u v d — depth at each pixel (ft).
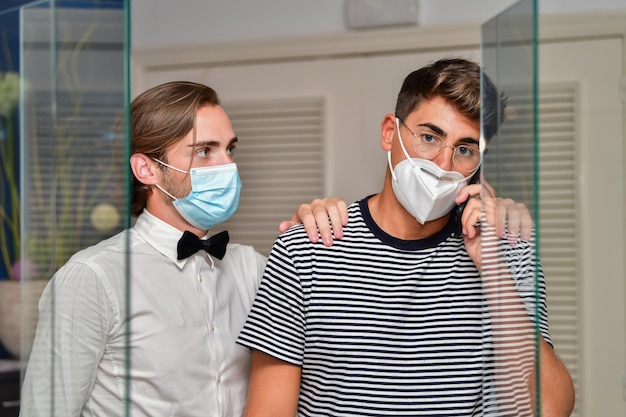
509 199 3.35
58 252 3.16
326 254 4.20
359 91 8.69
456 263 4.23
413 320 4.13
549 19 4.91
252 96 9.00
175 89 4.79
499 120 3.43
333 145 8.77
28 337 3.21
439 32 8.34
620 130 4.96
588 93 4.90
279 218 8.98
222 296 4.89
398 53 8.55
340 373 4.09
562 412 4.04
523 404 3.37
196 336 4.62
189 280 4.74
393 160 4.30
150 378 4.42
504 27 3.32
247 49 8.93
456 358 4.11
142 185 4.80
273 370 4.17
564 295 5.03
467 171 4.21
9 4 3.17
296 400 4.20
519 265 3.28
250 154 9.05
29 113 3.14
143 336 4.43
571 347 4.90
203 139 4.73
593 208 5.08
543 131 5.06
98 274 3.25
